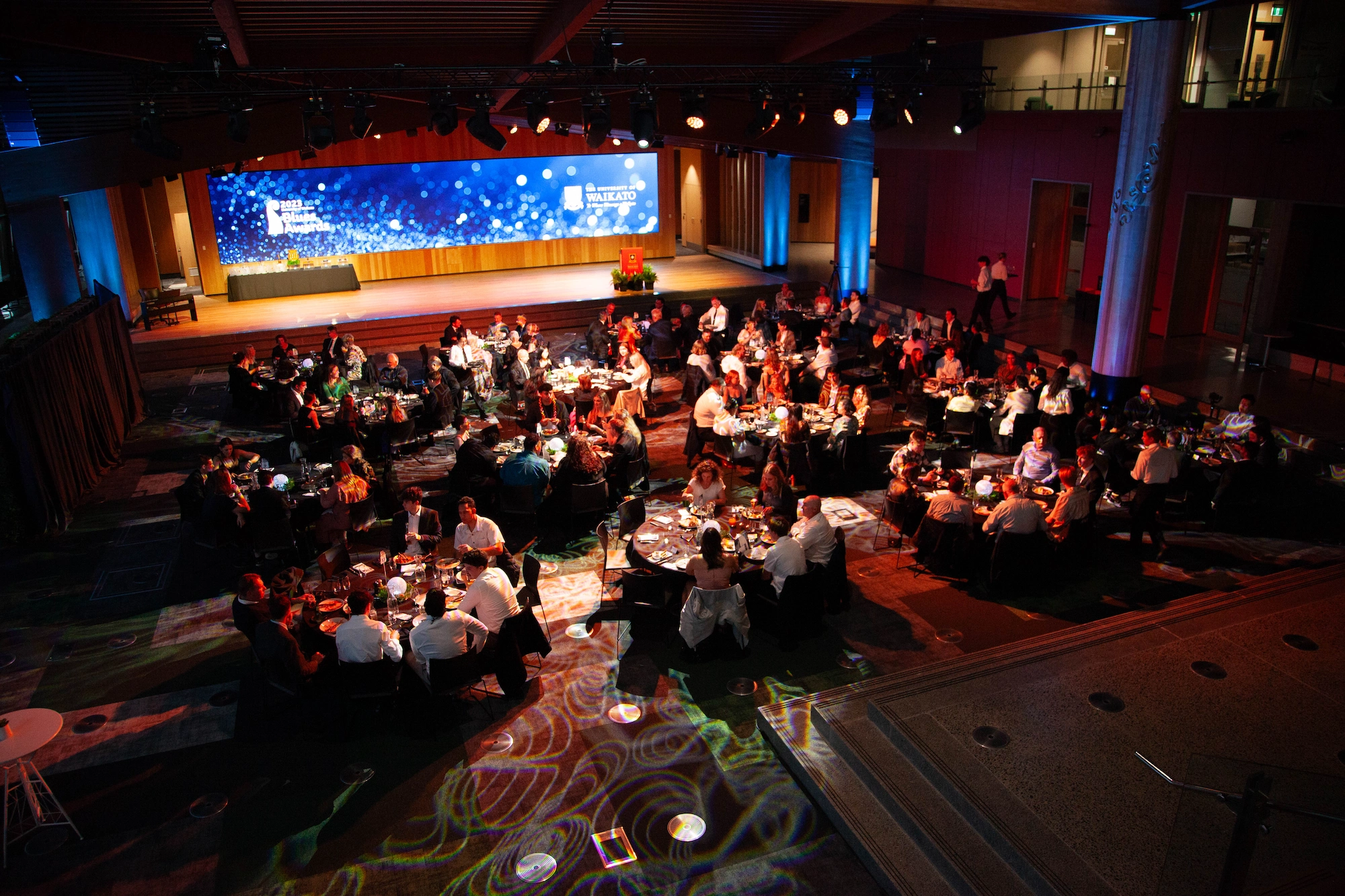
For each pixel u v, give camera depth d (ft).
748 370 46.52
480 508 33.30
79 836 18.17
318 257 73.87
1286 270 45.96
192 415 47.16
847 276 67.00
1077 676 20.86
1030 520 26.18
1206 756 13.76
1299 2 45.14
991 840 16.15
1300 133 42.16
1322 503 33.09
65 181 44.34
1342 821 11.21
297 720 21.77
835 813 18.04
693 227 92.07
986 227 66.28
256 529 27.94
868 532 31.53
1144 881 14.76
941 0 32.60
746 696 22.33
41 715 18.12
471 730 21.24
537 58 39.99
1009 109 63.00
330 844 17.88
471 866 17.25
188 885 16.96
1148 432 28.96
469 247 78.84
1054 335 53.16
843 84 37.50
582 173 79.51
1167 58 37.06
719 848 17.63
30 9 33.30
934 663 21.74
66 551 31.58
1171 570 28.50
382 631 20.07
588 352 56.85
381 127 48.24
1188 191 49.24
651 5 38.65
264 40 38.22
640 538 25.71
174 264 82.53
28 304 78.48
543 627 25.57
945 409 39.91
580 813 18.57
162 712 22.17
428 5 34.19
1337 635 22.43
